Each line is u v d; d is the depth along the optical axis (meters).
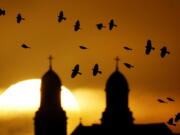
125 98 113.12
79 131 113.31
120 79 113.19
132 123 112.88
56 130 112.75
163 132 113.69
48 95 113.56
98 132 113.00
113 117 112.31
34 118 113.44
